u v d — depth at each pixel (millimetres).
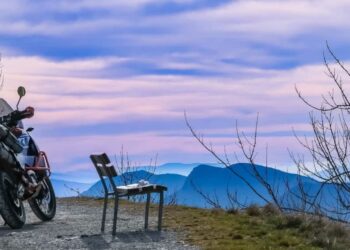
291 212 11867
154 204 15102
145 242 10023
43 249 9555
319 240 10195
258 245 9688
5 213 10969
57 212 13977
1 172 10820
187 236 10484
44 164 12219
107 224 11891
